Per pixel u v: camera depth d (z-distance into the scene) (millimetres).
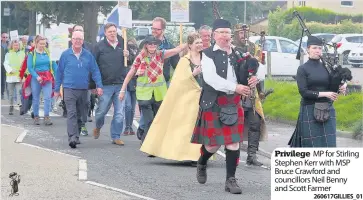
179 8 31250
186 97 20906
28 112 37062
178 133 20875
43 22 66500
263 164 21484
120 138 27109
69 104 24219
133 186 17984
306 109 17312
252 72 16766
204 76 16766
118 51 24641
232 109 17000
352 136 27188
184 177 19266
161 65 22984
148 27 59438
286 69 57562
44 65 31031
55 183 17891
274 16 63781
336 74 17109
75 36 23844
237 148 17172
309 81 17203
